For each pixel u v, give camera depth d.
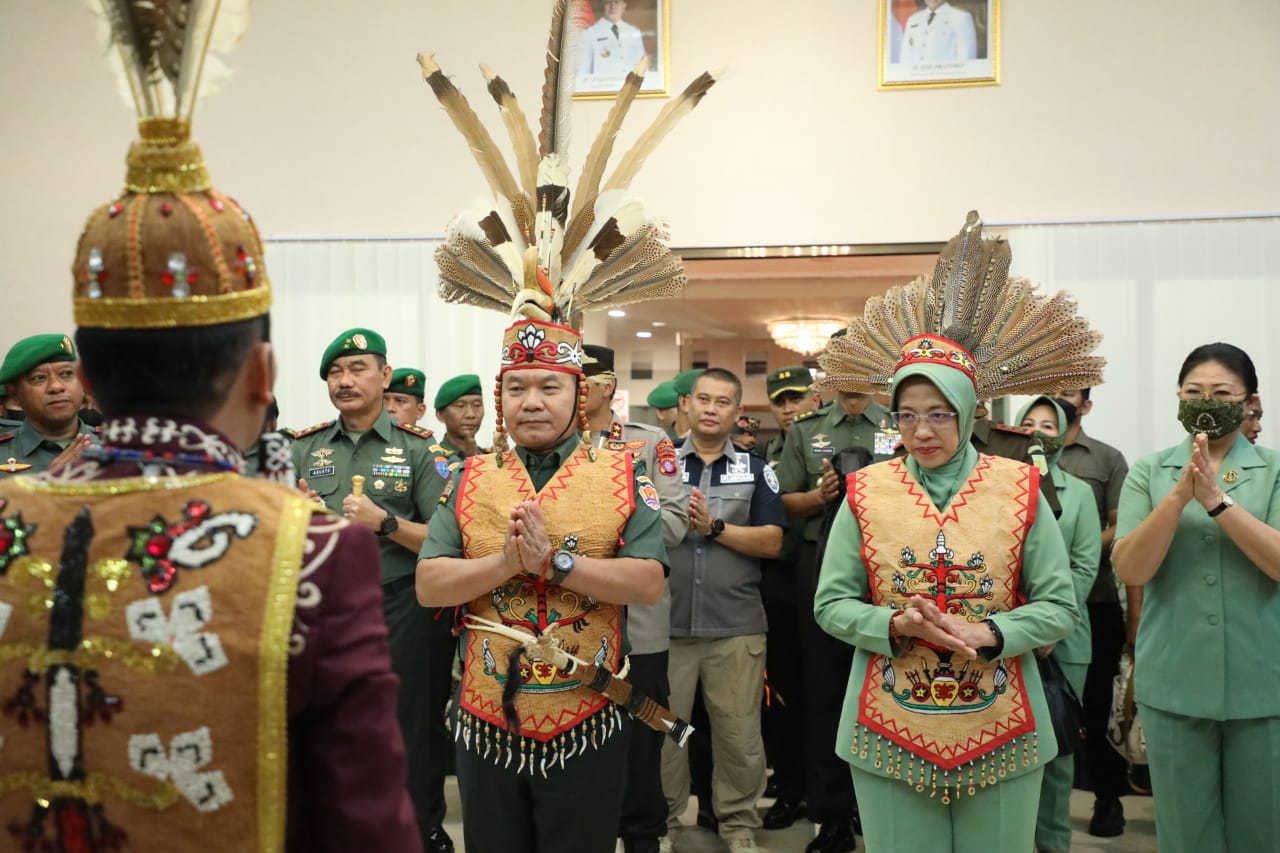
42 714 0.85
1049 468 3.16
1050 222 4.96
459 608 2.07
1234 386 2.42
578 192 2.32
